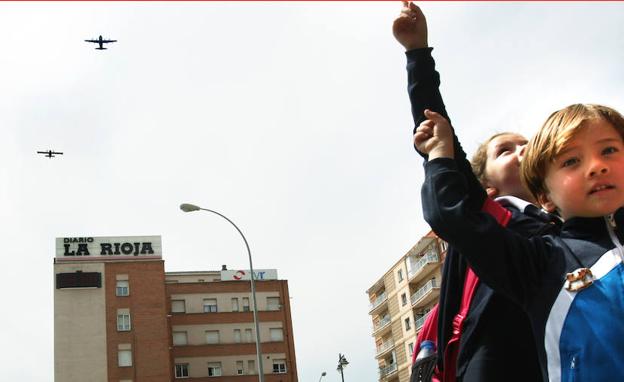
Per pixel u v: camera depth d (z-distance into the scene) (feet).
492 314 8.09
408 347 211.41
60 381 196.44
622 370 5.85
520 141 10.46
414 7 9.22
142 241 216.13
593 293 6.25
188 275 268.21
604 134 6.56
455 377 8.55
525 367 7.89
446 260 9.05
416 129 8.98
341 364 188.85
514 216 8.71
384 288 234.79
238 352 213.66
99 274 208.74
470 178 8.47
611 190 6.48
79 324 203.10
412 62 9.15
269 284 223.10
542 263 6.83
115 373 199.72
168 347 205.26
